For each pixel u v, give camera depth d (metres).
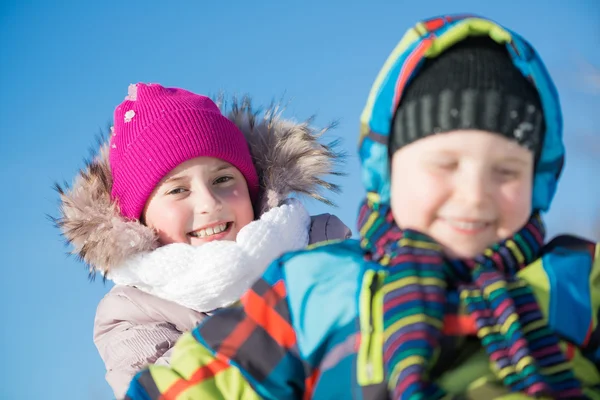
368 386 1.55
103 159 3.12
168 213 2.94
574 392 1.47
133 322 2.88
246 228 2.82
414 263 1.53
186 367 1.74
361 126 1.67
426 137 1.52
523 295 1.54
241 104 3.21
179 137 2.97
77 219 2.90
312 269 1.70
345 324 1.62
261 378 1.67
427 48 1.56
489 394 1.48
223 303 2.79
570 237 1.71
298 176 3.08
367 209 1.70
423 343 1.47
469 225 1.52
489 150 1.49
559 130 1.61
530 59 1.56
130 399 1.76
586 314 1.58
